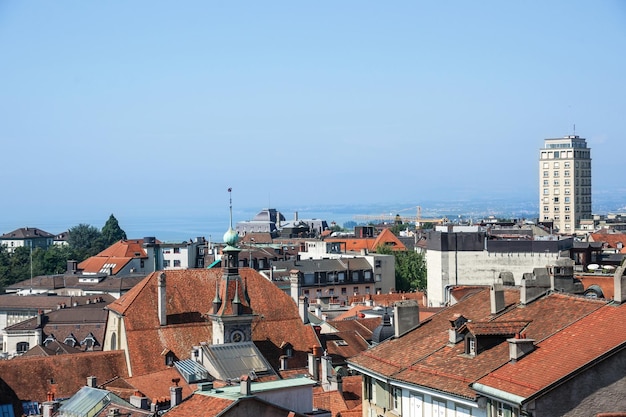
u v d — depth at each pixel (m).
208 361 124.81
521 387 67.94
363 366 89.88
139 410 99.94
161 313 155.50
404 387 81.62
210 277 163.25
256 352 127.81
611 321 71.56
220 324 153.25
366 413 91.12
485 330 77.75
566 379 66.25
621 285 73.94
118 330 157.62
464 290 132.25
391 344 91.62
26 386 138.75
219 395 90.19
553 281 83.00
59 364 143.50
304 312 166.75
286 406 92.56
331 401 110.88
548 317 78.12
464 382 74.75
